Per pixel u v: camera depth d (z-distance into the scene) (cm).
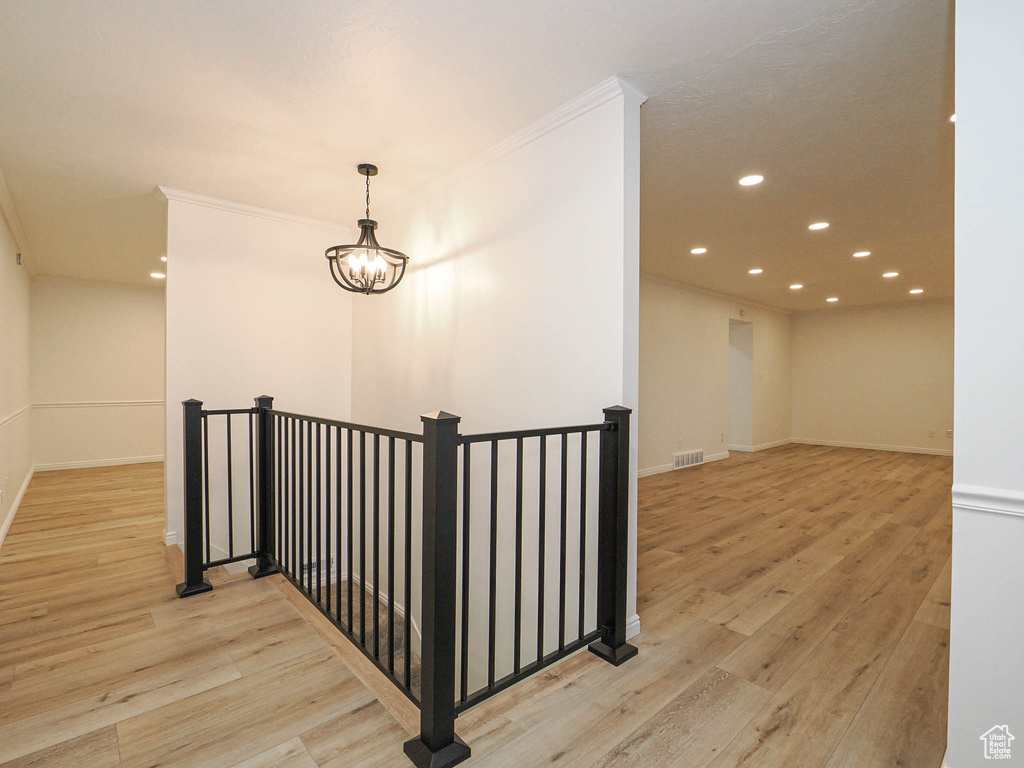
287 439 258
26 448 534
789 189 329
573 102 225
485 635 281
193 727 154
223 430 360
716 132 253
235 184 325
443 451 139
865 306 829
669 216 380
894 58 195
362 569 185
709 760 142
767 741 150
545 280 243
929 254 489
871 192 333
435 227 319
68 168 298
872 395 827
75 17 173
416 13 171
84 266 554
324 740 149
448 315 309
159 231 420
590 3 166
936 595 261
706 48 189
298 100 227
